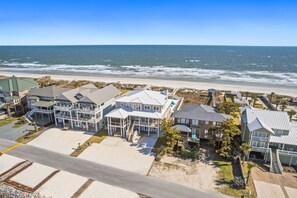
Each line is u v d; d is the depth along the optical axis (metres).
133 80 103.50
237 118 49.03
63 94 48.53
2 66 166.25
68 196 27.83
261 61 184.00
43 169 33.84
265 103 68.25
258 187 29.69
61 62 190.38
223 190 29.16
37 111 53.50
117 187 29.69
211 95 74.88
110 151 39.47
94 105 46.56
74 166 34.75
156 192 28.77
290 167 34.66
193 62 180.12
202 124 41.03
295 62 176.50
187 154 37.38
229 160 36.25
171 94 75.25
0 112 59.91
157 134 45.44
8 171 33.25
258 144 35.31
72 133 46.97
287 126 35.50
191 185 30.23
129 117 45.72
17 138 44.62
